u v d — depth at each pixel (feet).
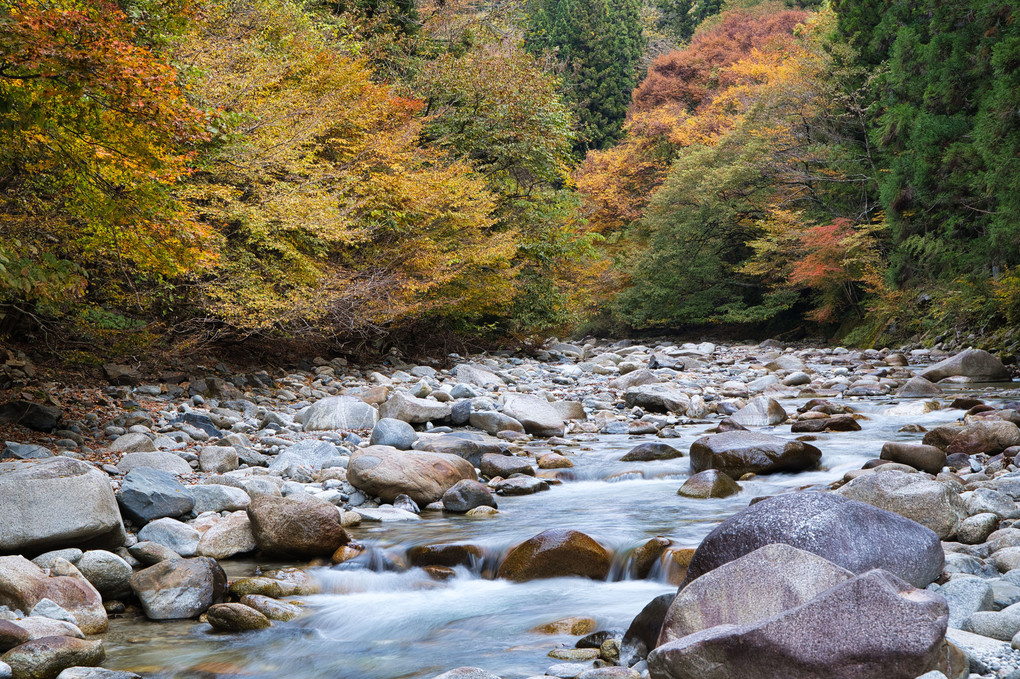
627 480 24.50
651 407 39.14
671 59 149.59
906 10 76.48
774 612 10.05
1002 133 49.75
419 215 49.83
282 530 17.65
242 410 33.14
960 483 18.76
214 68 35.17
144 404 30.99
